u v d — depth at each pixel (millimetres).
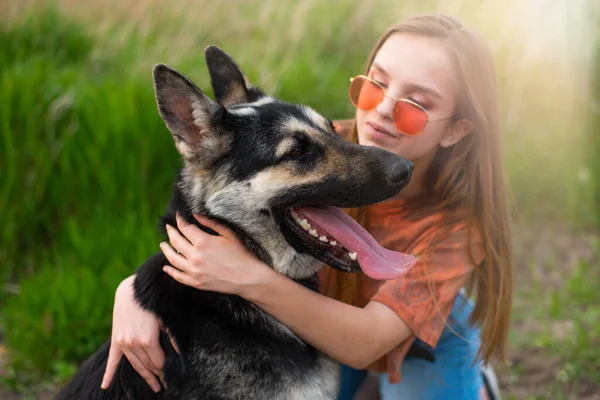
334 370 2957
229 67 3182
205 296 2729
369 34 8484
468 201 3113
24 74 5969
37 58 6773
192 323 2684
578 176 6305
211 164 2807
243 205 2781
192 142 2789
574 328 4613
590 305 4910
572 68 6918
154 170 5367
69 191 5359
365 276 3236
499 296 3146
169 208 2941
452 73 3012
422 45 3002
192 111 2768
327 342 2723
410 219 3164
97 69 7262
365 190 2717
